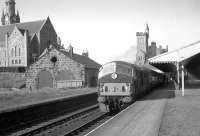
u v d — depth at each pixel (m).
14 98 25.34
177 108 19.78
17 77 58.56
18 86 54.25
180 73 45.19
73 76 44.78
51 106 20.55
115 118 16.02
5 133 14.27
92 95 29.56
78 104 25.50
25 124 16.47
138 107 20.33
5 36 85.81
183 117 16.09
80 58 51.94
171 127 13.40
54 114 20.39
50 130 14.80
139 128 13.34
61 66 45.66
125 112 18.09
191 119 15.45
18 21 123.50
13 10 122.06
